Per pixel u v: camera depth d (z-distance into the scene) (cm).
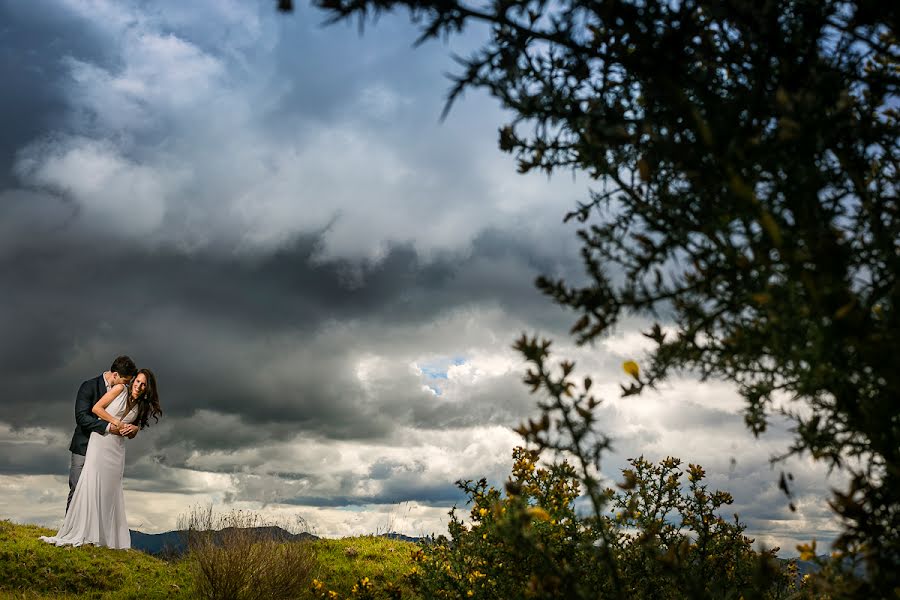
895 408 130
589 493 172
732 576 304
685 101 133
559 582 187
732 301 154
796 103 128
